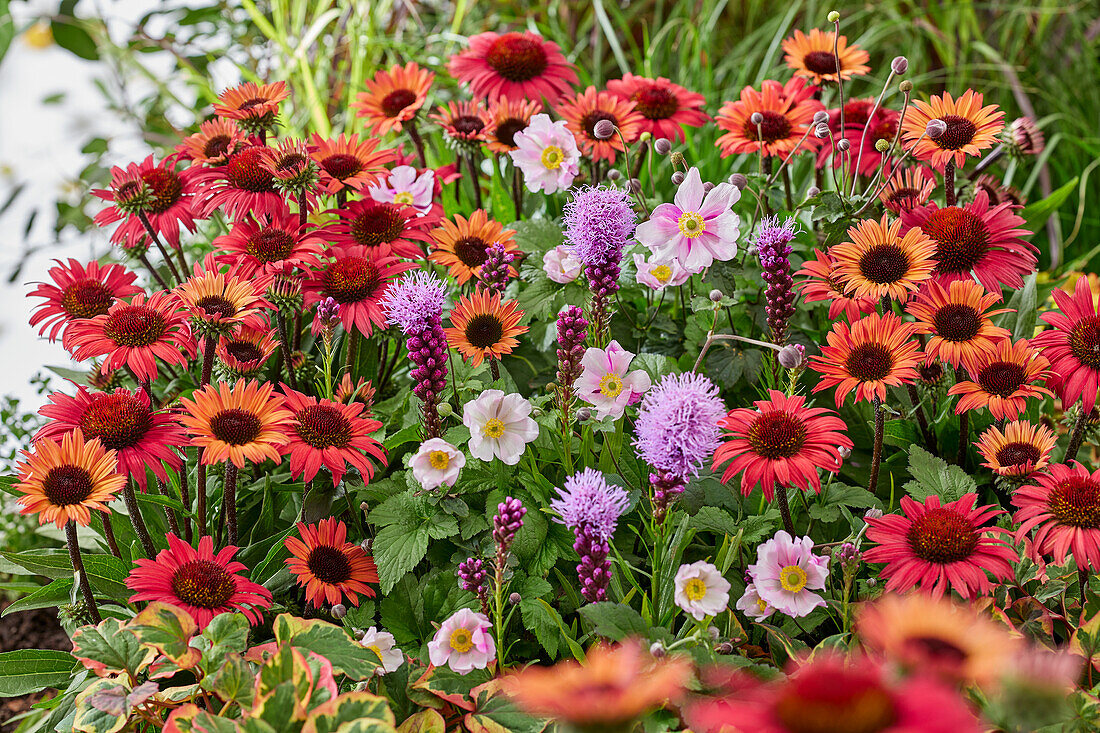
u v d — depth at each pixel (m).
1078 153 3.11
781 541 1.96
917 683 1.67
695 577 1.90
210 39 3.22
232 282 2.08
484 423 2.01
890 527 1.95
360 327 2.13
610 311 2.12
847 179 2.26
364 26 3.08
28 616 2.40
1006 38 3.37
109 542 2.07
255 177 2.18
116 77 3.22
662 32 3.17
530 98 2.38
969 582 1.92
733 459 2.00
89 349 2.03
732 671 1.87
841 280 2.06
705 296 2.22
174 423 2.03
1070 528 1.93
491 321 2.08
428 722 1.92
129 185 2.20
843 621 1.96
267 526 2.12
